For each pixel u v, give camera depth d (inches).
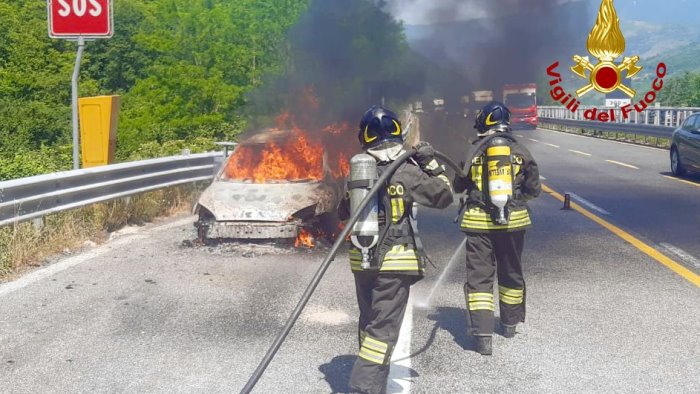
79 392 196.7
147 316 265.1
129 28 2016.5
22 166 553.3
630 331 249.6
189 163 541.6
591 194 611.5
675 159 750.5
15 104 1608.0
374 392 182.2
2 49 1849.2
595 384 202.5
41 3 2064.5
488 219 227.9
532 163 231.0
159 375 208.8
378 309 183.2
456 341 240.2
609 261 359.9
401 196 182.5
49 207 382.0
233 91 896.3
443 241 416.8
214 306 278.4
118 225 446.0
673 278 325.1
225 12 953.5
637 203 558.9
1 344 235.0
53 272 332.2
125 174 456.4
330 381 204.2
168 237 417.7
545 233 437.4
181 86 903.1
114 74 2018.9
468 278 230.8
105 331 247.9
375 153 185.5
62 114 1640.0
